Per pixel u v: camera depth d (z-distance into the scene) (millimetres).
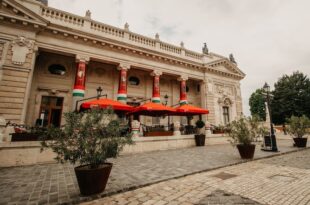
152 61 19297
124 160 8664
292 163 7527
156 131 13125
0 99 11562
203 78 23156
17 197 4211
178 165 7238
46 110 15438
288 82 42250
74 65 16953
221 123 23234
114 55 17062
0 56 12039
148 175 5840
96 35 15742
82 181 4219
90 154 4363
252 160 8219
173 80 23109
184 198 4020
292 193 4191
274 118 42969
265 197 3988
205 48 24297
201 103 23219
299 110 39062
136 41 18719
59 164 8078
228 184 4906
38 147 8273
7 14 12195
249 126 8953
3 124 8211
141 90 20500
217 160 8109
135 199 4059
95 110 4887
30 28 13219
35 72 15219
